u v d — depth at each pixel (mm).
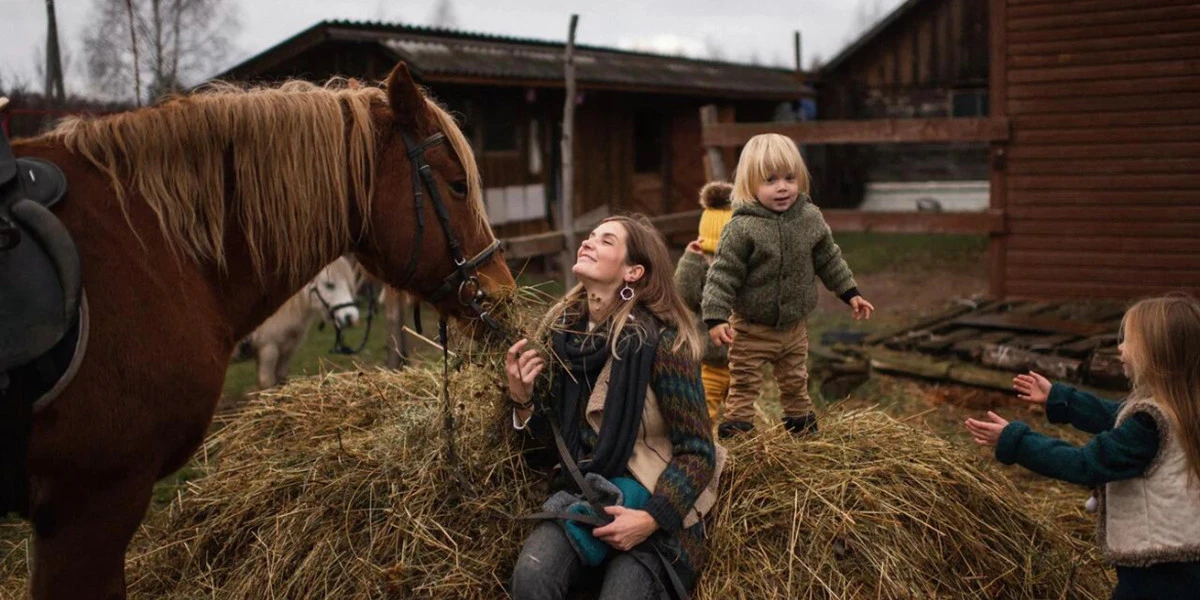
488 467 2734
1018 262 7820
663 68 14898
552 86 11547
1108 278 7535
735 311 3367
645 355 2393
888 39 15641
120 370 2039
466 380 3061
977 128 7719
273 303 2451
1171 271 7320
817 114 16875
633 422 2373
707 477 2359
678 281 3789
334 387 3615
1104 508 2453
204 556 3002
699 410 2395
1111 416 2582
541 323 2568
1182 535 2295
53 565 2129
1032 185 7699
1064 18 7449
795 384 3426
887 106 15914
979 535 2814
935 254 13070
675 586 2320
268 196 2342
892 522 2619
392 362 5809
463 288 2533
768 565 2484
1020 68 7641
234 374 7121
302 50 10281
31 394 1944
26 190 2012
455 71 10109
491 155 11648
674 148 15133
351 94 2508
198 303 2236
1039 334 6133
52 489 2084
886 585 2508
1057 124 7562
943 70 15289
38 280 1943
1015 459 2459
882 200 16562
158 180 2207
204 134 2270
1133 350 2406
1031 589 2791
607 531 2262
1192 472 2293
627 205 14141
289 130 2354
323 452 3020
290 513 2812
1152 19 7172
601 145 13508
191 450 2268
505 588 2535
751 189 3303
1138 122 7305
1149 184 7320
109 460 2062
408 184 2477
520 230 12156
